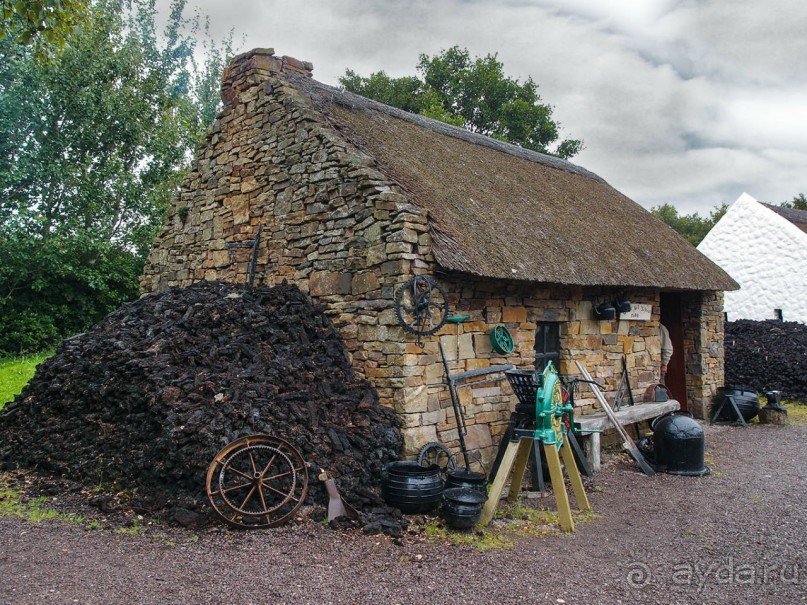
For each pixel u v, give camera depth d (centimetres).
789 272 1920
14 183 1555
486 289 733
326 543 488
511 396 763
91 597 387
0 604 374
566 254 802
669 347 1098
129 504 539
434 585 433
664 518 614
